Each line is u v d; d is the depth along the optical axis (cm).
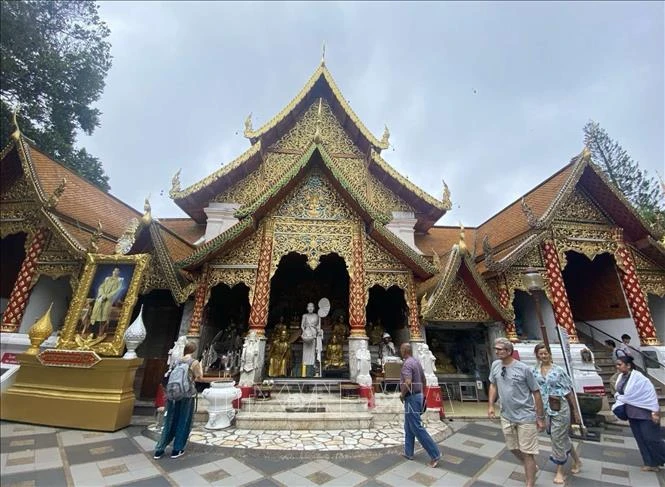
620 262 1187
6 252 1313
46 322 880
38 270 1048
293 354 1243
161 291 1252
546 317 1216
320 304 1121
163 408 776
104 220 1260
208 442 641
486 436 730
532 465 440
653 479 505
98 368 787
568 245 1178
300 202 1094
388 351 1075
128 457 576
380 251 1080
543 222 1114
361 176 1501
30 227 1095
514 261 1095
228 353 1068
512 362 474
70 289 1264
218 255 1030
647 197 2402
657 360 1059
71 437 682
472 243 1594
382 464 558
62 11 1872
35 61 1716
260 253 1029
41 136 1772
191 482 484
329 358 1151
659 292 1195
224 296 1327
